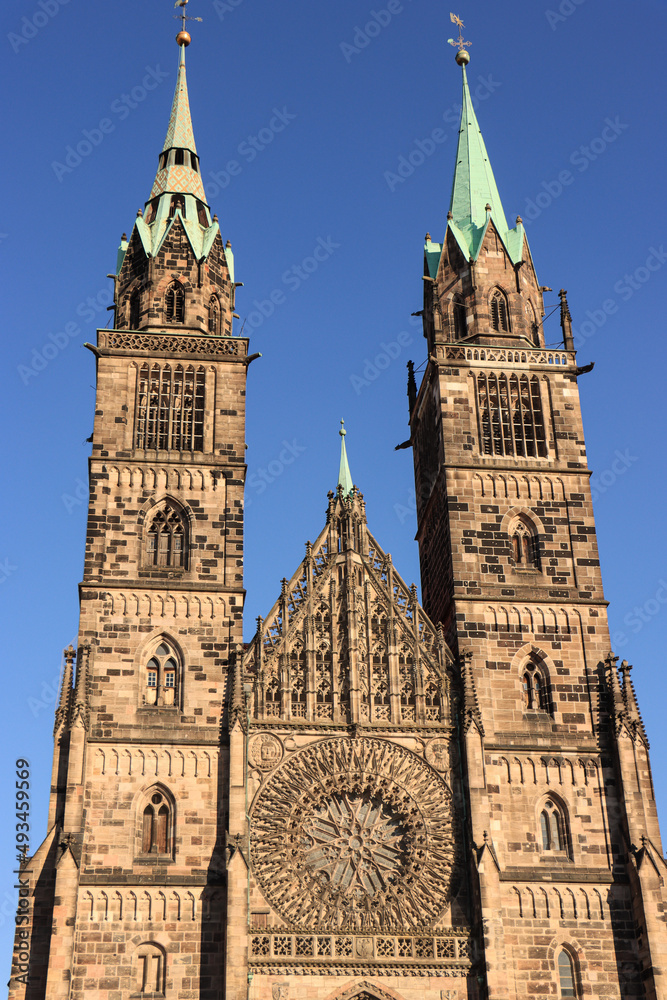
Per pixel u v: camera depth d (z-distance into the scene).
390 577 100.44
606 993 88.38
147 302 110.25
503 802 93.62
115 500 101.50
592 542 103.94
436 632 99.06
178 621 97.56
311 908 88.62
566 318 113.00
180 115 122.31
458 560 101.75
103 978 85.38
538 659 99.44
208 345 108.31
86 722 92.12
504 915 89.94
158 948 86.69
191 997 85.25
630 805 93.25
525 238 116.81
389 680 96.81
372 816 92.81
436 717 96.00
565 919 90.31
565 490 105.62
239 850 87.62
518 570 102.31
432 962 87.19
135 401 105.44
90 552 99.25
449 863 91.19
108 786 91.06
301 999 85.19
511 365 109.81
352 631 97.50
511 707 97.06
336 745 93.88
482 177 120.50
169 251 112.50
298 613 98.12
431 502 109.94
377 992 85.94
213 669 96.06
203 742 92.94
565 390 109.75
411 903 89.56
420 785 93.50
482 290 113.12
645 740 95.50
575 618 100.75
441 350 109.88
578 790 94.69
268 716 94.25
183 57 127.00
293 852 90.19
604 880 91.50
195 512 101.81
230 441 104.94
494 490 104.88
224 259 114.38
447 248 115.56
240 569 100.06
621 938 90.06
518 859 91.81
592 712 97.62
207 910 87.62
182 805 90.88
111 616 97.12
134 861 88.81
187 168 119.19
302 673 96.19
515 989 87.88
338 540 101.56
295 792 92.12
